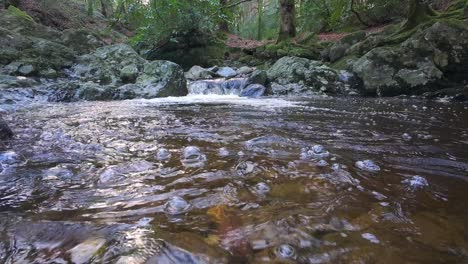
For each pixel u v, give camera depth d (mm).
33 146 2555
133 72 7727
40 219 1312
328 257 1047
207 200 1505
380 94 6805
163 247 1058
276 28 22219
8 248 1086
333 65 8914
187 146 2543
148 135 2986
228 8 12672
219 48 12672
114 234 1167
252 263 1000
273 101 6086
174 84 7371
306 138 2854
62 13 15797
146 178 1821
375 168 2014
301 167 1996
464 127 3430
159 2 10570
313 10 15023
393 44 7641
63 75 7586
